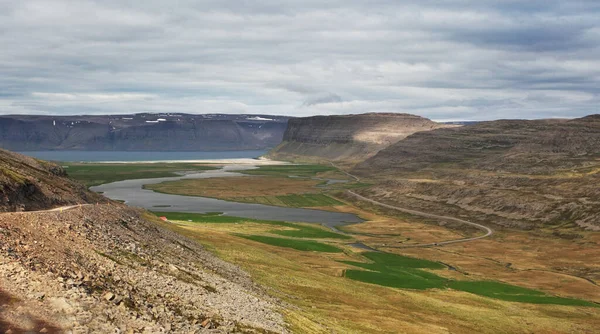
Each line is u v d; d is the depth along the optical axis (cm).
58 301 4350
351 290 11125
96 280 5309
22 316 3991
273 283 10088
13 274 4650
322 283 11188
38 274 4825
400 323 8981
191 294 6381
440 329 9169
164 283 6397
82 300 4559
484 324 10206
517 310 11894
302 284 10625
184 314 5478
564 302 13262
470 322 10188
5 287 4378
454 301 12031
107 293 4916
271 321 6531
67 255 5800
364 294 11000
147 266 6994
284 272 11450
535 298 13500
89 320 4238
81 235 6888
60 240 6272
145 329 4491
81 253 6131
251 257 12306
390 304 10562
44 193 10569
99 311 4494
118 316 4559
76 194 13112
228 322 5706
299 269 12419
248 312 6612
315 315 8181
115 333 4184
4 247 5222
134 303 5103
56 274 4994
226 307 6397
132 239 8381
